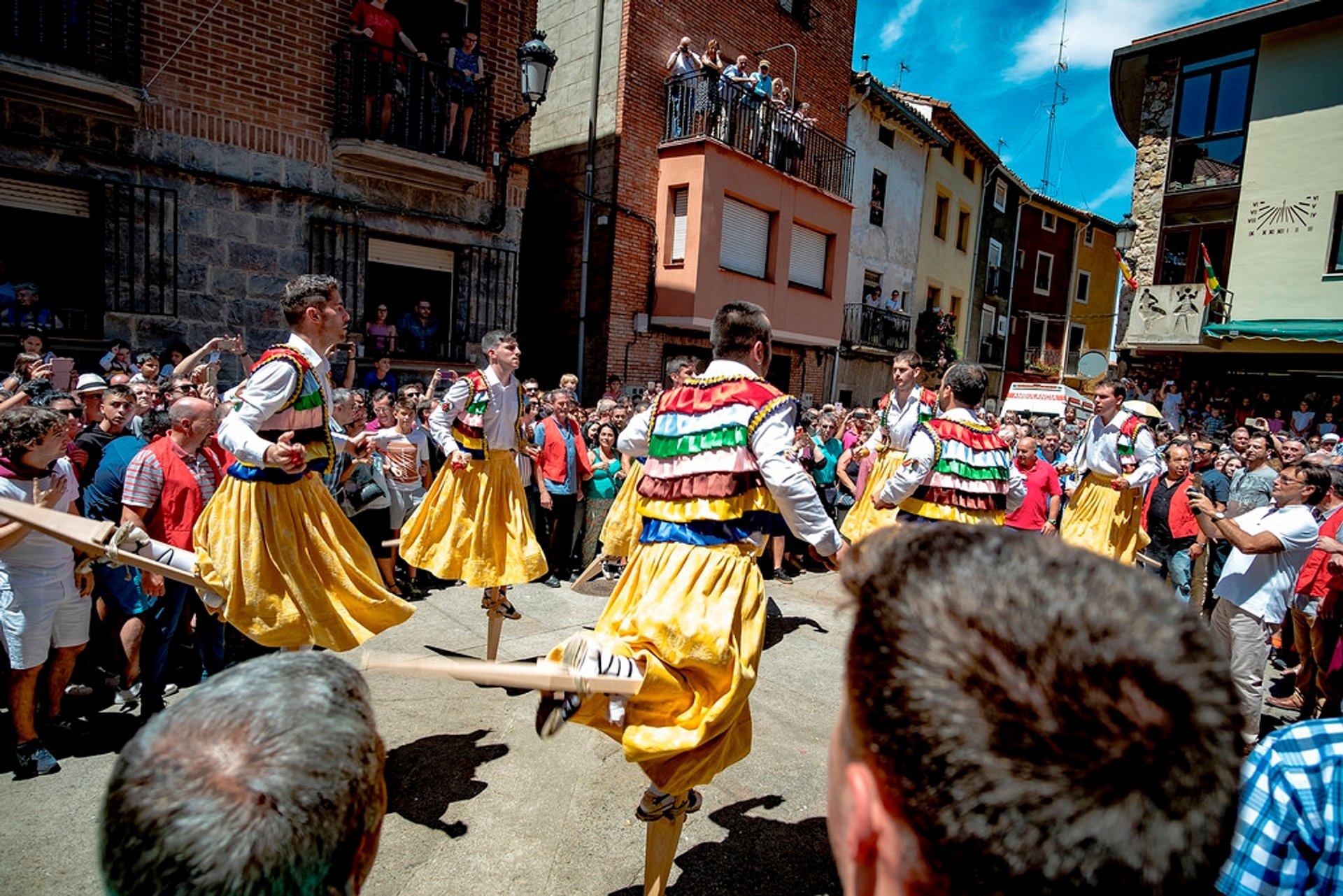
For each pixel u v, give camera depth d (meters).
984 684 0.61
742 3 14.23
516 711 4.16
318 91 8.78
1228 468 9.12
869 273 20.05
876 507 4.84
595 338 12.85
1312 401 14.34
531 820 3.19
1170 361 16.41
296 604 3.11
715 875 2.93
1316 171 14.26
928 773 0.61
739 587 2.51
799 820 3.34
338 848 0.87
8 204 7.20
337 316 3.31
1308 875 1.30
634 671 2.20
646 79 12.67
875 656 0.70
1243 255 15.07
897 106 18.73
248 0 8.21
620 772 3.61
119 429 4.88
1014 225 27.45
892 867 0.67
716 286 12.90
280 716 0.91
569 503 6.99
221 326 8.32
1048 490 6.95
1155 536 7.18
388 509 5.83
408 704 4.17
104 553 2.57
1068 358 32.19
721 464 2.54
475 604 5.93
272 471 3.09
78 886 2.64
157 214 7.84
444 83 9.59
